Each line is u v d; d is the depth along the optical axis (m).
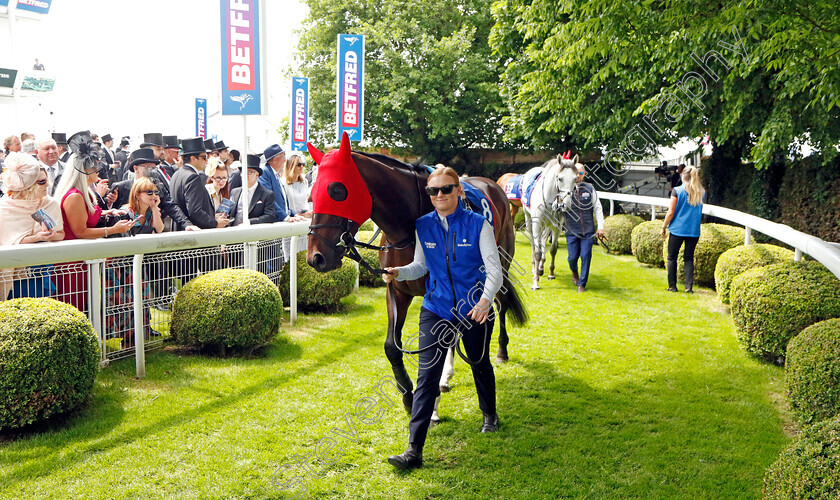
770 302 4.23
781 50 4.41
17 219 3.62
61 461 2.87
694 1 3.78
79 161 4.02
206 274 4.60
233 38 5.20
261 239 4.85
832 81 4.01
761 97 7.38
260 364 4.34
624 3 3.83
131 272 4.33
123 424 3.28
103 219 4.30
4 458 2.89
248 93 5.22
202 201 5.14
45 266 3.77
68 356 3.19
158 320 4.72
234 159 7.66
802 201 8.97
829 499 1.86
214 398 3.69
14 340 3.05
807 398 3.15
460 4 17.77
